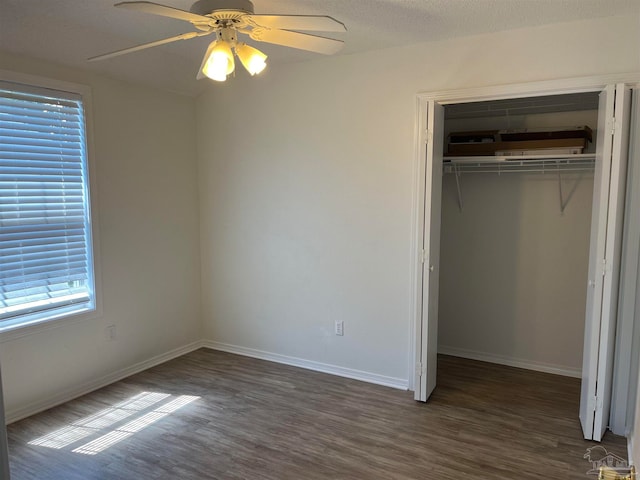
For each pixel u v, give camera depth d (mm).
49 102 3023
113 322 3520
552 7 2469
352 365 3605
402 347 3383
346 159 3463
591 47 2652
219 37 1991
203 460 2480
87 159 3252
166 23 2795
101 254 3393
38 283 3045
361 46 3180
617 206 2473
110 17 2697
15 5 2504
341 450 2572
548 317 3652
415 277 3248
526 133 3400
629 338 2637
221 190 4098
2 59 2770
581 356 3557
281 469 2398
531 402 3146
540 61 2785
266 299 3965
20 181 2904
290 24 1908
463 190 3861
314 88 3535
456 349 4043
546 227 3592
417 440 2668
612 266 2490
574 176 3447
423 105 3102
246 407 3094
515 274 3742
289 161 3719
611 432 2746
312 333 3762
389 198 3326
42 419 2926
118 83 3443
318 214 3633
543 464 2428
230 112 3957
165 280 3945
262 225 3912
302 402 3168
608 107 2439
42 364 3061
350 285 3551
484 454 2523
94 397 3248
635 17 2541
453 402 3150
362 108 3359
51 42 2869
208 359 4023
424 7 2484
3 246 2844
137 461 2469
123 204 3543
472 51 2957
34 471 2379
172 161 3939
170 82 3744
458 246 3934
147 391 3354
